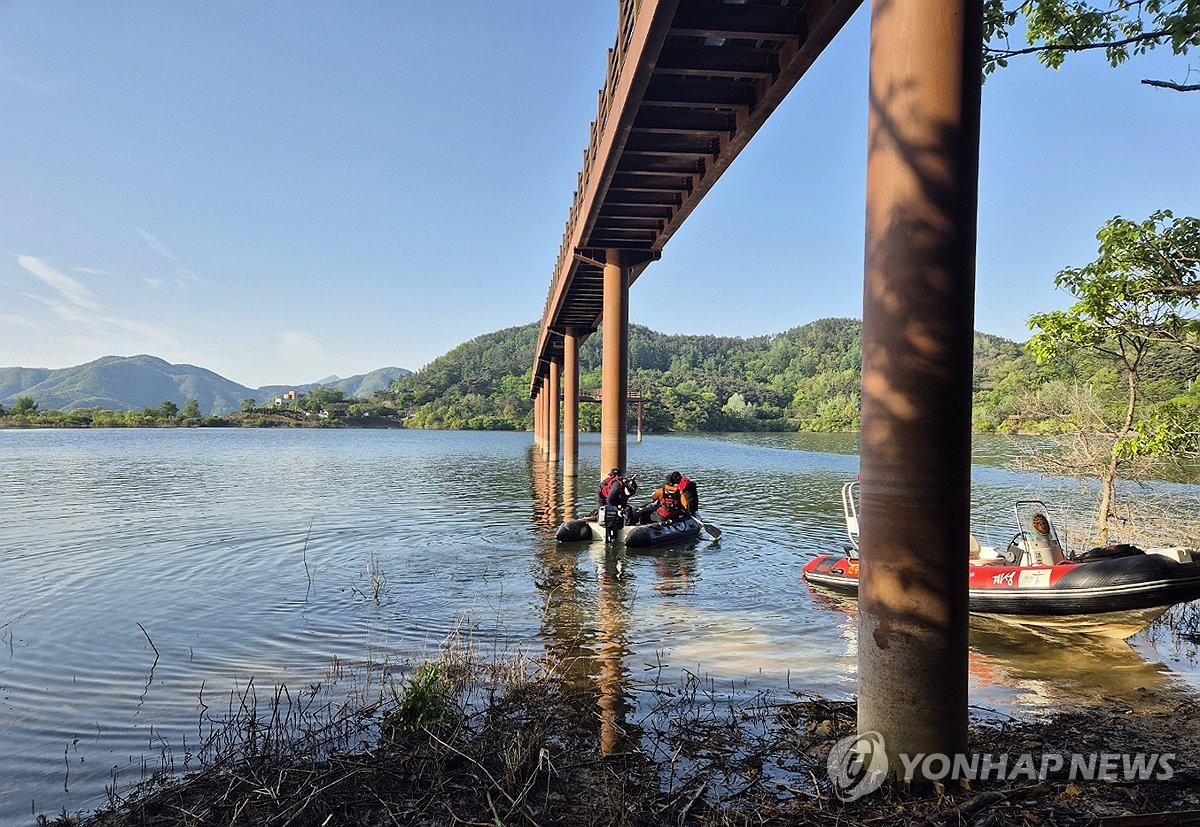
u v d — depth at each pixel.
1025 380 17.36
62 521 19.83
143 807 4.90
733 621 9.95
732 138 15.73
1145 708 6.80
